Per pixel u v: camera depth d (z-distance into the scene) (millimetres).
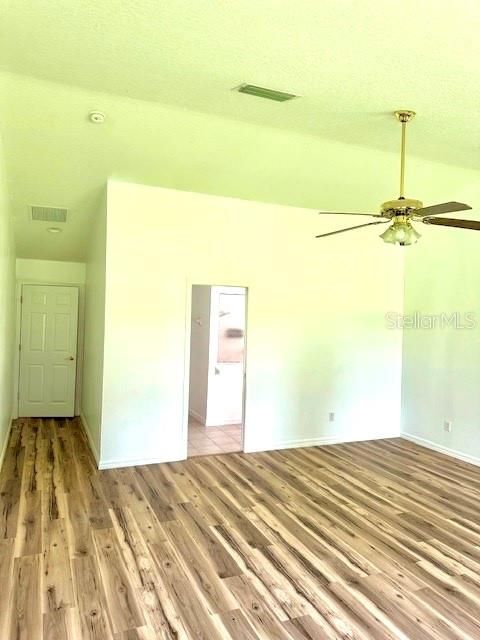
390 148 4070
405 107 3254
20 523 3289
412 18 2246
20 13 2314
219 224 4977
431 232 5637
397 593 2572
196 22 2346
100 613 2316
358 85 2959
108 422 4523
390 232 3123
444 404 5445
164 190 4707
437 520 3564
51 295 6672
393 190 4953
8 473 4328
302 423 5496
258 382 5238
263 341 5254
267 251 5238
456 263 5328
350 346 5758
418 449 5547
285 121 3564
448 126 3570
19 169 4152
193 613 2338
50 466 4555
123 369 4570
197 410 6891
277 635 2193
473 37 2385
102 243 4707
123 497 3818
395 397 6098
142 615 2311
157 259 4691
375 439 5941
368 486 4266
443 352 5484
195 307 7078
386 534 3299
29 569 2695
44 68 2863
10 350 5430
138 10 2266
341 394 5723
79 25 2402
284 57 2654
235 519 3465
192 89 3090
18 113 3389
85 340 6484
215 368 6562
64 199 4770
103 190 4629
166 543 3057
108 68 2846
